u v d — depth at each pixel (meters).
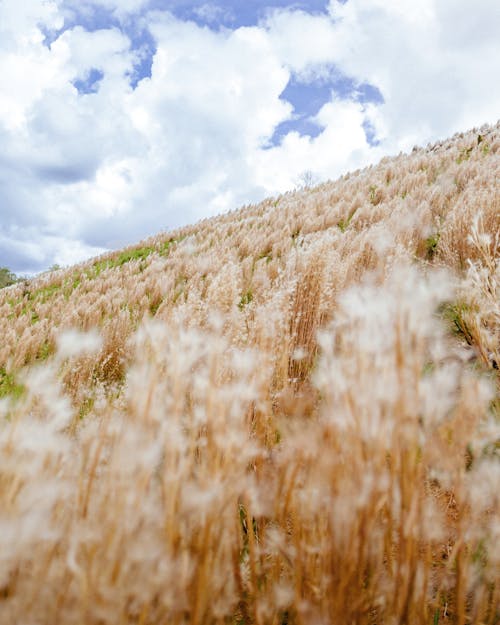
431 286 0.86
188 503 0.77
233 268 2.63
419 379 0.83
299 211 11.31
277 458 1.14
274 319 1.81
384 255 3.34
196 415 0.94
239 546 1.05
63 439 0.88
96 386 2.54
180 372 0.85
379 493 0.85
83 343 0.89
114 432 0.87
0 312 8.08
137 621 0.72
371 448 0.82
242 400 1.00
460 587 0.92
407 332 0.83
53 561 0.74
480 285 2.62
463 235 4.22
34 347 4.72
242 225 12.04
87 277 11.12
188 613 0.87
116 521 0.67
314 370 2.36
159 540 0.74
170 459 0.79
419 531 0.86
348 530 0.83
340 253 4.83
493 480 0.93
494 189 4.88
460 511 0.91
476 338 2.44
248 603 1.04
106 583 0.64
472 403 0.92
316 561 0.99
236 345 1.87
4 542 0.60
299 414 1.04
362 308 0.88
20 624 0.64
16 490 0.72
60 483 0.79
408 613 0.87
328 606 0.87
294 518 0.95
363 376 0.83
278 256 7.34
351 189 12.36
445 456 0.92
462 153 13.84
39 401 0.96
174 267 8.36
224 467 0.88
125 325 4.30
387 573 0.95
